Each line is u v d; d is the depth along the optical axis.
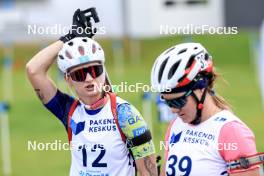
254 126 33.47
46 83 12.30
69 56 11.52
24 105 44.31
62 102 12.30
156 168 11.87
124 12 79.31
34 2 76.69
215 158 9.60
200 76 9.60
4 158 28.30
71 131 12.14
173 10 80.00
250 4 81.88
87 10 12.77
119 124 11.67
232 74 58.47
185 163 9.82
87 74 11.52
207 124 9.74
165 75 9.55
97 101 11.73
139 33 79.38
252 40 72.19
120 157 11.77
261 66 43.16
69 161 27.69
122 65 70.12
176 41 75.81
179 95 9.59
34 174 25.70
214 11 81.19
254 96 45.00
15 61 71.00
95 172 11.87
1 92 52.12
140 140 11.62
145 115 30.36
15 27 76.44
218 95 9.98
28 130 34.72
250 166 9.32
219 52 70.25
